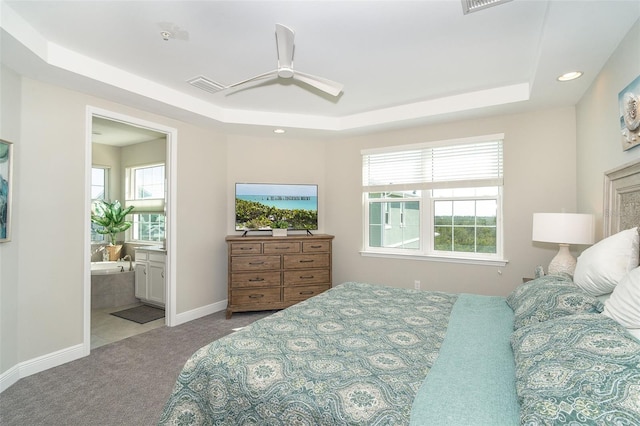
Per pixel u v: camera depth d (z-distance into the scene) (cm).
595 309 148
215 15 205
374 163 445
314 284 426
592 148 272
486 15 204
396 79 303
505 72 288
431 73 290
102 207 543
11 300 244
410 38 231
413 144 411
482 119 370
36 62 234
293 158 471
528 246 349
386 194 443
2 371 235
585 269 180
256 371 132
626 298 127
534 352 119
